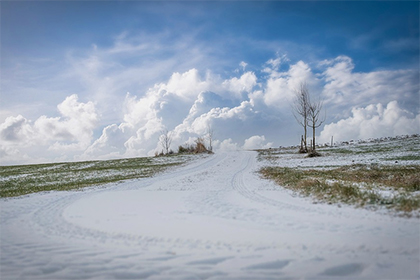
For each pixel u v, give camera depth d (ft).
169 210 33.37
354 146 160.25
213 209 33.04
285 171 76.38
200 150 229.86
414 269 15.40
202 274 15.03
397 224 23.16
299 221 25.93
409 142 144.25
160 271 15.49
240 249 18.98
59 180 86.12
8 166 160.76
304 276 14.79
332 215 27.53
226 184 58.44
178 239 21.50
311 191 41.06
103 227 25.89
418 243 18.97
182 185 60.49
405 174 57.72
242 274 15.01
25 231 25.59
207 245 19.95
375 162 86.02
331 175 62.34
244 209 32.50
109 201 42.14
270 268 15.79
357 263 16.28
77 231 24.90
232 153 194.18
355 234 21.35
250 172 84.02
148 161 160.15
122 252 18.74
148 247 19.75
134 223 27.12
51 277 14.85
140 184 66.54
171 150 243.40
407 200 29.48
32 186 71.97
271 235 21.91
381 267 15.74
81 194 51.52
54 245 20.70
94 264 16.60
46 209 37.09
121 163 153.38
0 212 35.65
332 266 15.85
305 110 150.92
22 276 15.02
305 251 18.30
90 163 159.53
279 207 32.89
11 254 18.69
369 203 30.91
